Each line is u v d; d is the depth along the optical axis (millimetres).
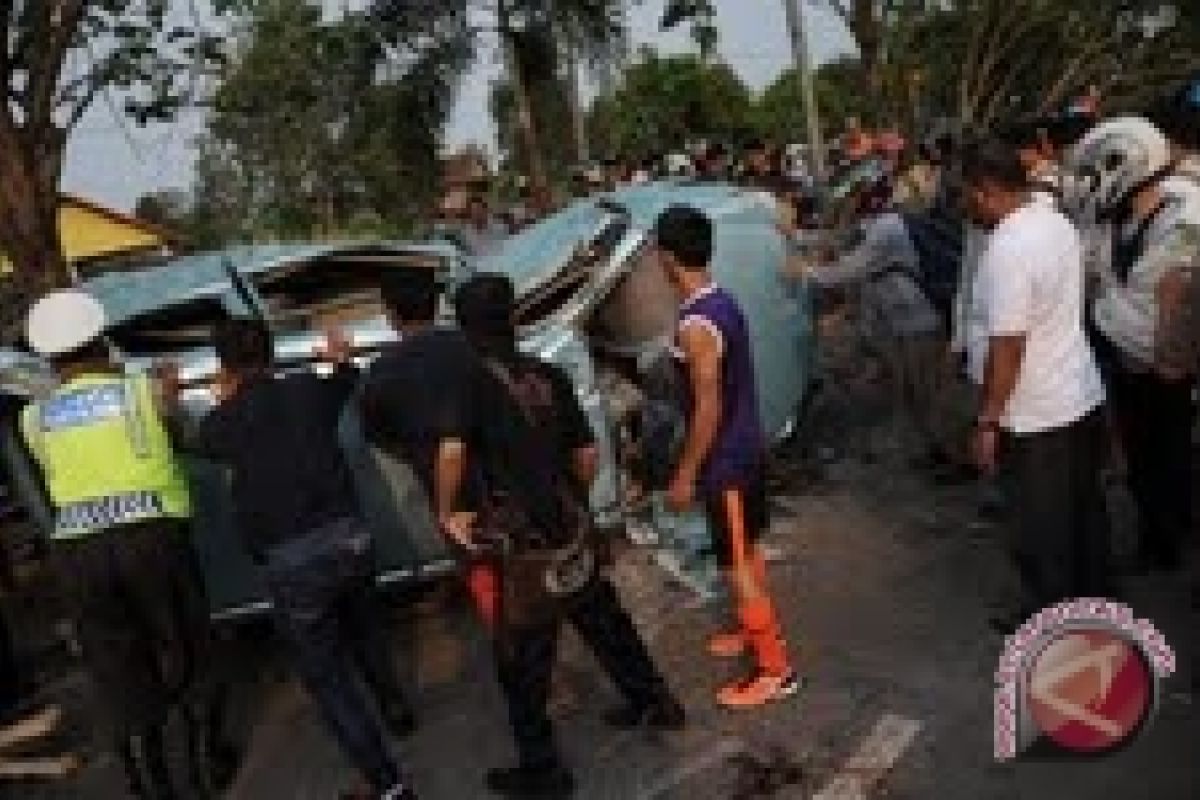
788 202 9758
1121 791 4473
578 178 15219
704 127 41375
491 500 4660
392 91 20672
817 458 8273
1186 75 18656
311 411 4996
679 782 4949
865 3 18547
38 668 6840
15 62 9672
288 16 20109
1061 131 6121
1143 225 5504
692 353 5039
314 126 21562
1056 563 5141
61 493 5039
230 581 6125
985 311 4984
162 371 5883
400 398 4617
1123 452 5867
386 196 21750
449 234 10719
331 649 4930
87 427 5008
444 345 4641
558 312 6660
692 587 6613
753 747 5086
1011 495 5164
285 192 23094
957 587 6168
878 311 7633
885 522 7105
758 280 7652
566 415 4855
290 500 4875
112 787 5730
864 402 9156
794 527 7219
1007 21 19859
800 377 7957
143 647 5129
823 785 4770
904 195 8516
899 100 18766
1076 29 20125
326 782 5449
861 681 5430
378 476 6195
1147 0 20422
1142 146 5512
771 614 5359
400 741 5633
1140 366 5613
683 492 5258
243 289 6723
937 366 7434
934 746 4898
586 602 4988
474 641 6480
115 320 6445
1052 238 4918
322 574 4871
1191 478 5805
